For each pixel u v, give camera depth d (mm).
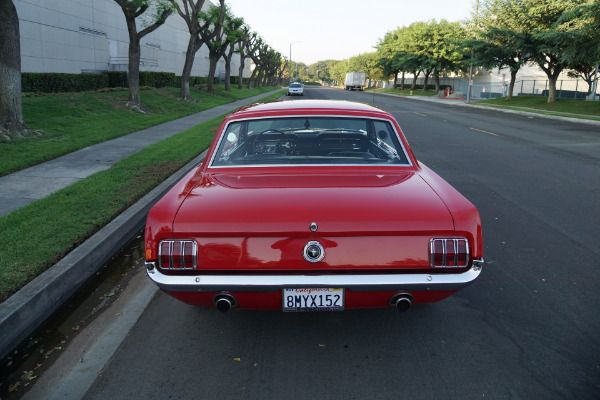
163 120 17094
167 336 3316
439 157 11039
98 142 11695
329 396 2629
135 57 19125
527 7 31234
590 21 24750
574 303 3777
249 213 2627
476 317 3561
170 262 2605
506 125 19953
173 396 2643
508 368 2889
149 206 6203
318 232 2547
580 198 7156
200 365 2945
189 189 3043
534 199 7082
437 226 2578
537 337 3258
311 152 3729
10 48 10883
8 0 10695
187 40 50531
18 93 11203
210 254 2600
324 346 3162
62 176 7840
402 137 3650
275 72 88438
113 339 3283
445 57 54125
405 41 58844
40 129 12266
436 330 3367
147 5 18672
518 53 35406
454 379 2781
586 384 2721
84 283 4266
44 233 4828
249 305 2736
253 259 2592
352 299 2674
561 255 4828
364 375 2826
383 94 61812
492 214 6297
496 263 4621
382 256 2582
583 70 37156
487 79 53969
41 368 2945
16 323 3240
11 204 6137
